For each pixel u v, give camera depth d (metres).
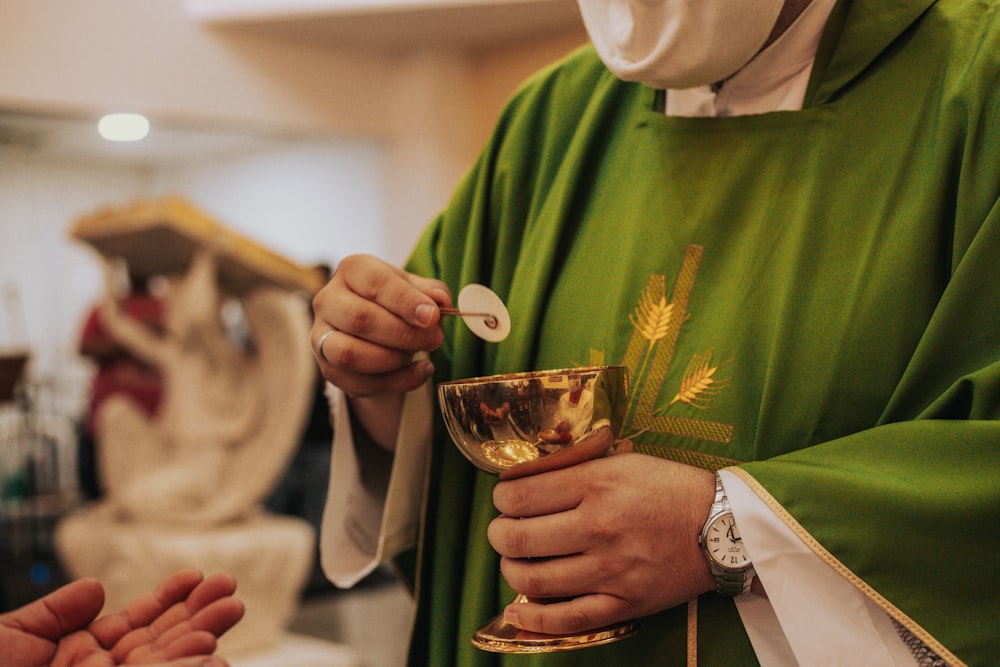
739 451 1.01
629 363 1.08
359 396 1.13
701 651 0.98
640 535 0.90
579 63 1.29
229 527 3.73
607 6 1.06
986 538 0.84
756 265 1.04
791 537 0.89
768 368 1.00
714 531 0.91
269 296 3.78
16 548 5.89
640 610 0.92
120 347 5.29
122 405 3.90
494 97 7.45
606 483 0.92
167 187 10.21
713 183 1.10
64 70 6.12
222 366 3.91
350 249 8.26
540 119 1.29
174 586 0.96
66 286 9.07
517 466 0.93
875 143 1.02
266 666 3.45
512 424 0.90
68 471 7.32
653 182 1.14
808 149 1.05
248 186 9.47
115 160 9.70
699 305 1.06
